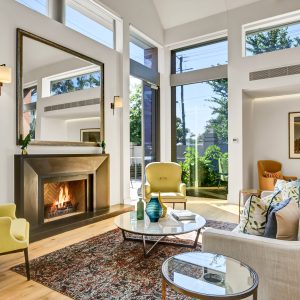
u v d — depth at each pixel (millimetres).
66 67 4387
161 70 7000
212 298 1251
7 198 3539
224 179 6391
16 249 2367
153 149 6875
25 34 3727
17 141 3637
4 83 3506
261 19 5566
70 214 4531
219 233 1821
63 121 4316
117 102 5242
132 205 5336
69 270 2590
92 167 4750
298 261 1549
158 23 6727
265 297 1641
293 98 6070
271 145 6324
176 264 1618
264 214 2018
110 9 5230
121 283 2340
